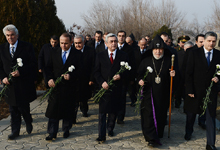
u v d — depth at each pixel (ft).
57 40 18.93
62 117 13.30
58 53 13.37
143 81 13.37
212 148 12.48
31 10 22.90
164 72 13.42
